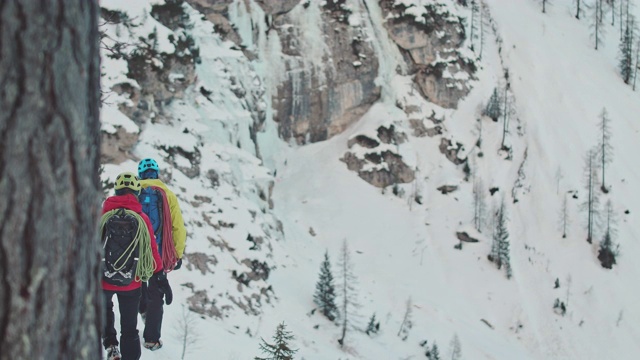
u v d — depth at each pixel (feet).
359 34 195.00
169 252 27.37
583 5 289.12
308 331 106.93
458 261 163.12
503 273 162.40
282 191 173.78
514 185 192.24
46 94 8.69
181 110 125.39
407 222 171.53
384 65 198.59
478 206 175.83
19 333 8.53
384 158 182.50
